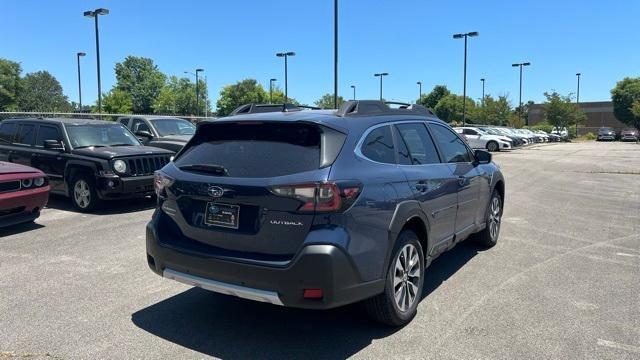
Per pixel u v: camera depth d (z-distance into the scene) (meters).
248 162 3.89
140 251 6.61
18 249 6.69
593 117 98.38
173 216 4.18
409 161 4.63
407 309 4.33
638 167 20.17
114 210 9.59
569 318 4.46
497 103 68.19
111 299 4.91
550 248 6.89
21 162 10.46
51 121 10.28
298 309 4.70
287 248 3.62
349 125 4.09
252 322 4.41
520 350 3.86
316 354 3.81
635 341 4.02
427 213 4.61
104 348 3.89
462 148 5.98
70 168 9.50
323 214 3.56
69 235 7.48
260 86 85.38
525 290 5.19
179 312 4.61
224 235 3.84
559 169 19.33
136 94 106.19
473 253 6.63
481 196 6.16
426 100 94.38
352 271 3.62
